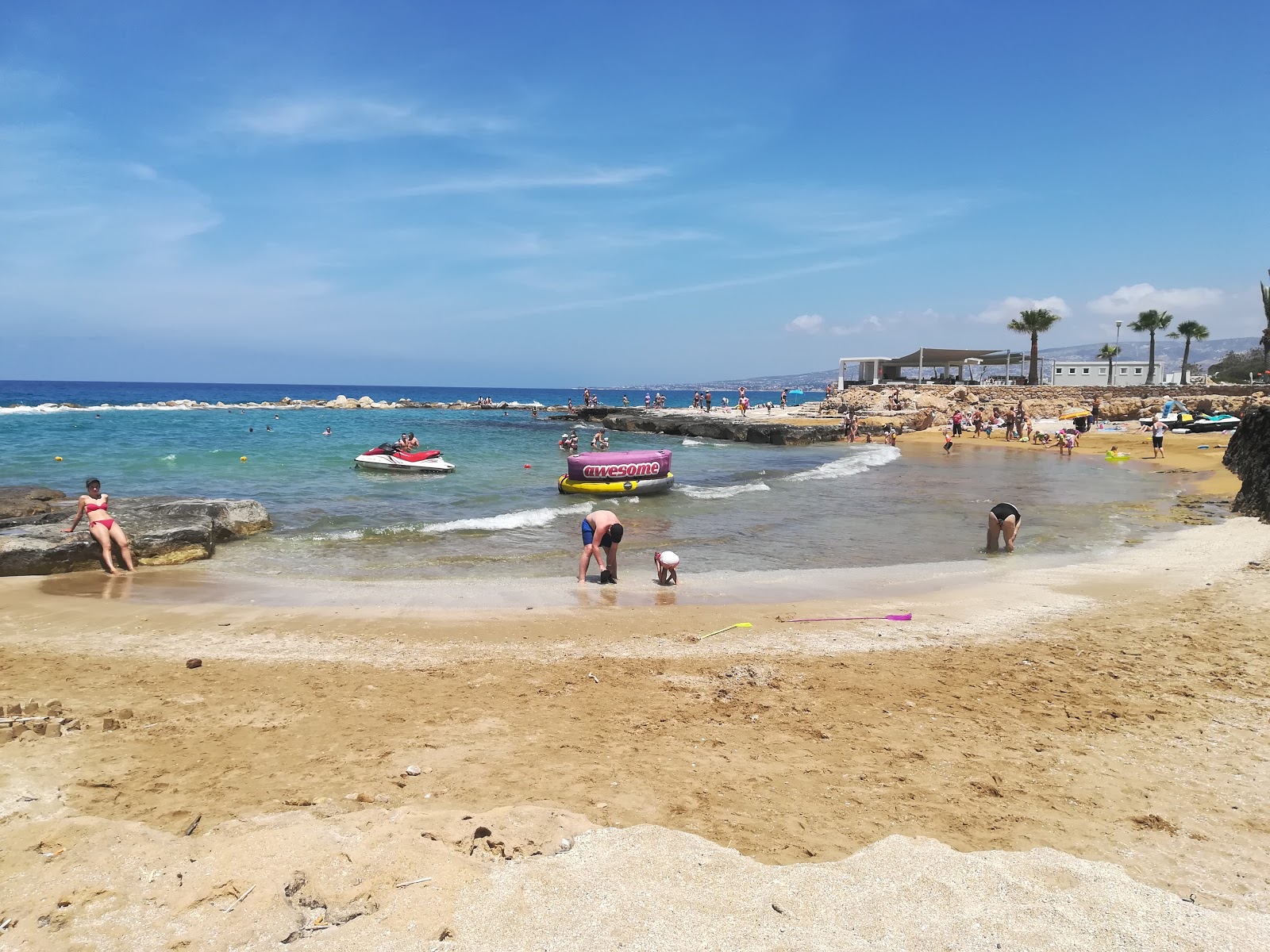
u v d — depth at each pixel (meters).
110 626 7.74
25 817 3.74
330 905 2.99
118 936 2.75
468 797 4.09
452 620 8.09
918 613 8.53
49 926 2.81
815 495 19.33
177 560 11.15
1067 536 13.58
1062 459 28.97
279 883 3.07
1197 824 3.92
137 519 11.86
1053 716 5.48
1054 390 54.41
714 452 35.00
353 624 7.90
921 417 45.78
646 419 50.47
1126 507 17.00
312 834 3.42
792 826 3.83
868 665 6.71
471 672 6.42
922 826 3.86
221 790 4.14
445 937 2.78
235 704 5.58
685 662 6.75
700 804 4.06
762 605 8.93
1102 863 3.43
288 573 10.58
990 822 3.91
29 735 4.87
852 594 9.46
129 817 3.80
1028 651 7.14
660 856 3.36
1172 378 66.25
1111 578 10.23
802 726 5.27
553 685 6.10
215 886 3.04
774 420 48.69
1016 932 2.87
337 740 4.91
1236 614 8.28
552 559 11.60
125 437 33.81
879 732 5.16
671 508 17.11
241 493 17.88
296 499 17.28
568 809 3.93
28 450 27.19
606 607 8.77
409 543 12.84
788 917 2.94
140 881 3.09
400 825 3.53
